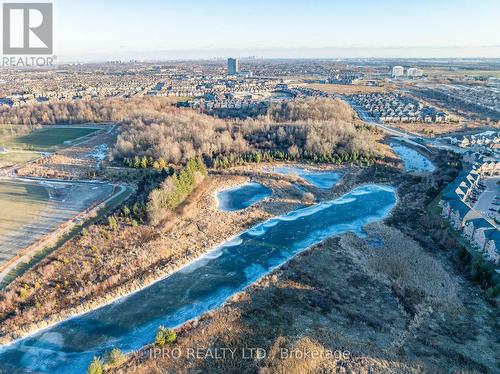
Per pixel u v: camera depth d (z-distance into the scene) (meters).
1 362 63.53
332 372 56.97
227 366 59.16
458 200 108.69
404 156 170.50
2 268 83.25
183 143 160.25
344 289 79.19
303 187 131.50
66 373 61.59
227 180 136.88
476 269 81.50
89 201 115.88
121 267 86.19
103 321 72.62
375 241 98.75
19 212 108.62
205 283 83.44
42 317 72.44
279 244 98.44
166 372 58.81
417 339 64.88
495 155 162.12
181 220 106.88
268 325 68.12
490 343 64.44
